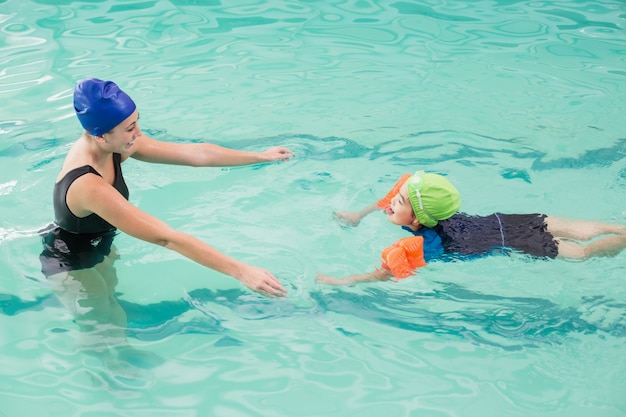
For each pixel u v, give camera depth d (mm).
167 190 4570
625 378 3215
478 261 3949
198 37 6684
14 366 3297
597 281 3793
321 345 3449
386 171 4738
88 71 6012
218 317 3629
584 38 6688
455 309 3660
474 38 6715
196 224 4230
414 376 3260
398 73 6070
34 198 4406
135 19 7039
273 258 3969
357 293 3771
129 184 4625
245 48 6488
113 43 6531
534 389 3174
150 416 3039
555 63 6230
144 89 5758
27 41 6551
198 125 5262
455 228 4102
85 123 3486
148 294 3752
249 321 3607
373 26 6949
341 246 4090
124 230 3549
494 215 4172
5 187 4508
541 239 3990
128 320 3584
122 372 3273
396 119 5383
